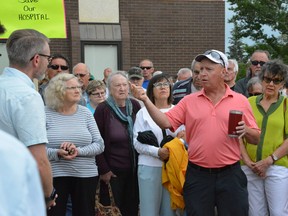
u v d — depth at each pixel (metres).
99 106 5.40
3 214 1.24
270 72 4.84
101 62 12.02
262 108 4.93
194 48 12.48
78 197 4.80
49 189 3.11
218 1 12.52
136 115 5.27
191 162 4.25
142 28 12.24
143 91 4.20
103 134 5.32
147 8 12.23
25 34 3.23
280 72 4.82
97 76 12.03
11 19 6.15
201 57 4.17
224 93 4.20
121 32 12.04
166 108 5.25
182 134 5.10
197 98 4.23
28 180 1.29
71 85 4.77
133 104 5.55
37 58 3.21
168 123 4.25
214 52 4.15
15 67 3.20
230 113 3.95
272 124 4.86
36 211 1.31
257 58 6.59
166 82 5.23
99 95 6.21
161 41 12.34
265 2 14.98
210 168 4.14
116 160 5.27
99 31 11.95
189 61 12.47
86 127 4.88
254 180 4.95
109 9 12.02
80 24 11.89
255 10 14.88
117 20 12.12
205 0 12.46
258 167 4.80
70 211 5.45
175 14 12.38
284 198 4.85
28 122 2.96
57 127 4.74
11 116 2.98
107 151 5.28
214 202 4.19
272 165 4.83
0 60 8.44
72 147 4.64
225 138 4.11
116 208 5.16
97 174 4.93
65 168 4.72
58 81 4.79
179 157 4.86
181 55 12.43
